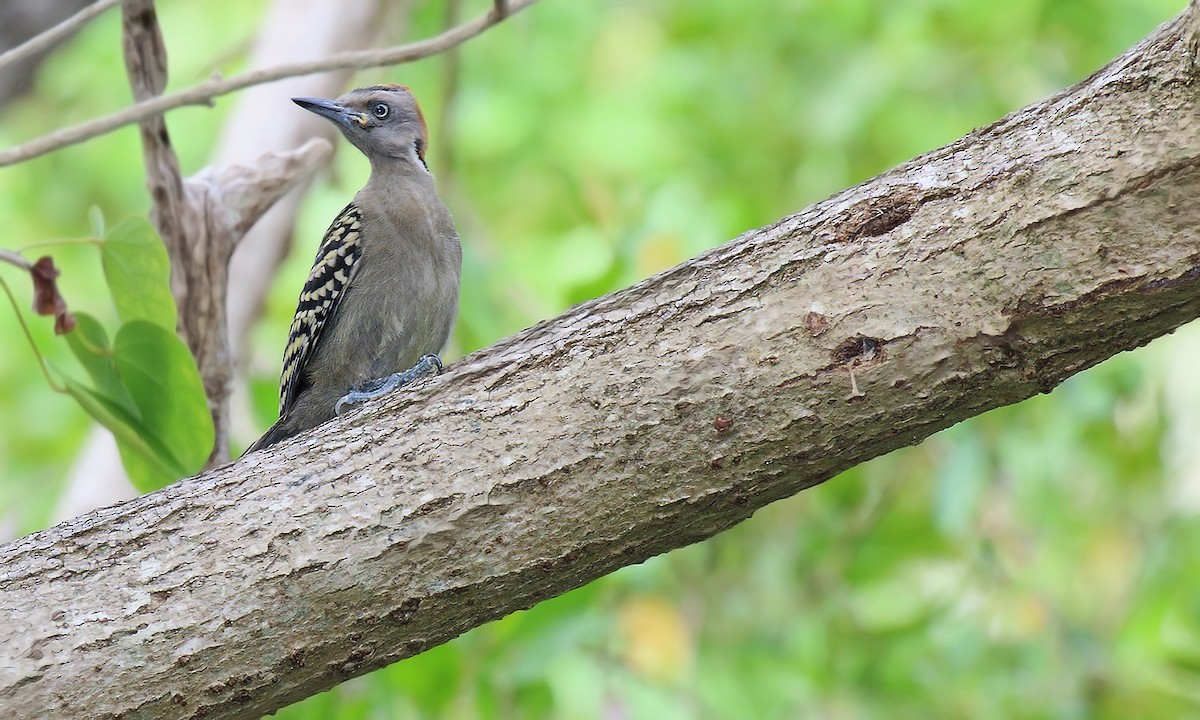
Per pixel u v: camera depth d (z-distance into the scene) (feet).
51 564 23.18
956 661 46.62
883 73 60.75
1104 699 47.19
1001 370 21.48
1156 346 56.13
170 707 22.63
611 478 22.58
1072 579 51.19
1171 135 20.43
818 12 63.46
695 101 63.26
